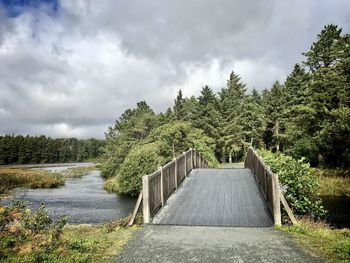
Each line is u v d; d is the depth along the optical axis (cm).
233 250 563
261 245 590
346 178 2655
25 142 14375
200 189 1185
